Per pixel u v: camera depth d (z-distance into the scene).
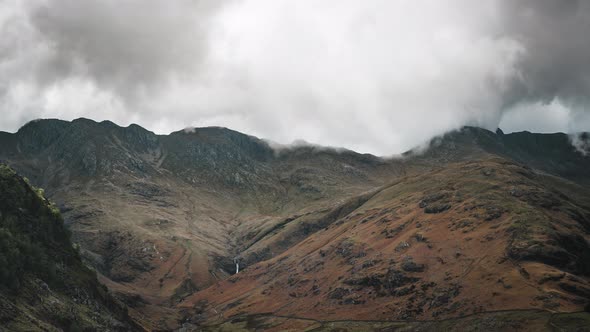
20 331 170.50
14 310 180.50
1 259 196.88
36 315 190.38
